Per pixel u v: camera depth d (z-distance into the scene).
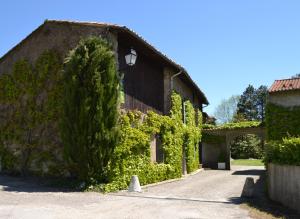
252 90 86.88
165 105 21.31
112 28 15.34
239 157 50.44
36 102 16.75
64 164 15.44
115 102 14.18
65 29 16.41
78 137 13.56
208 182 19.53
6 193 12.04
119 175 14.73
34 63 17.19
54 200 11.14
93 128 13.60
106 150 13.88
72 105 13.74
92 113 13.64
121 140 15.02
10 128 17.56
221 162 32.03
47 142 16.08
